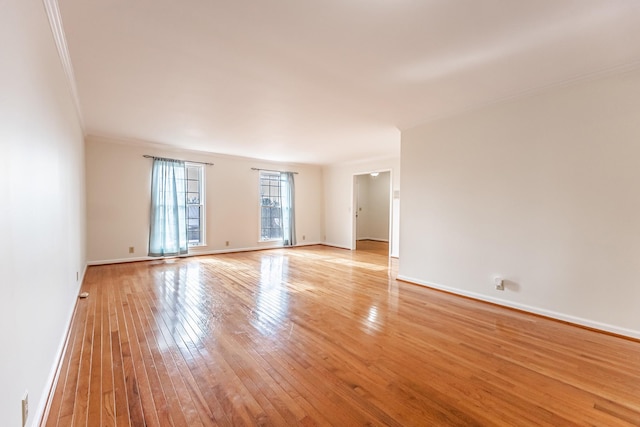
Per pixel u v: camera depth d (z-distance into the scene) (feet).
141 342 8.04
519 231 10.48
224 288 13.24
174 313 10.18
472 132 11.75
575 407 5.59
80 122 13.38
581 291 9.18
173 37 7.00
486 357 7.39
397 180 22.00
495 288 11.16
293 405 5.58
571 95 9.28
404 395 5.91
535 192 10.07
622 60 7.98
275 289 13.17
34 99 5.09
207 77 9.07
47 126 6.09
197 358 7.24
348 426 5.07
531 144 10.13
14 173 4.07
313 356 7.39
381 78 9.16
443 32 6.79
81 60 8.04
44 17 5.75
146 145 18.62
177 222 19.70
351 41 7.16
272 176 25.67
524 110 10.29
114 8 5.94
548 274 9.82
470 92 10.18
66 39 7.04
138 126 14.53
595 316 8.93
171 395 5.83
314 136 16.43
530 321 9.64
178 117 13.06
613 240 8.63
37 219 5.27
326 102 11.16
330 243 27.68
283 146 19.11
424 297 12.12
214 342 8.08
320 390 6.04
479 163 11.54
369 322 9.55
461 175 12.14
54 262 6.75
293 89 10.00
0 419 3.45
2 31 3.58
